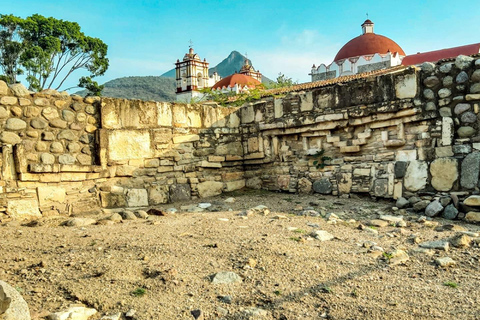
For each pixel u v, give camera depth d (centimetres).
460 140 691
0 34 2548
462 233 521
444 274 421
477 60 682
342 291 386
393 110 747
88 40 2948
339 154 842
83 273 417
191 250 484
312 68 3509
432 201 689
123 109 805
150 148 831
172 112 872
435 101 714
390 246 510
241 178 961
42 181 699
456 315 339
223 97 2100
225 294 380
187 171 878
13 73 2625
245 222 635
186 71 5034
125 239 527
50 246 500
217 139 934
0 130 673
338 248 500
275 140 924
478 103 678
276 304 364
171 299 369
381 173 772
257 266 438
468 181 661
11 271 420
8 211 657
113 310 351
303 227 604
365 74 2128
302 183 880
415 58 2942
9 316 292
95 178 762
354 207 738
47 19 2745
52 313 328
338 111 825
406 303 362
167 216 703
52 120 729
